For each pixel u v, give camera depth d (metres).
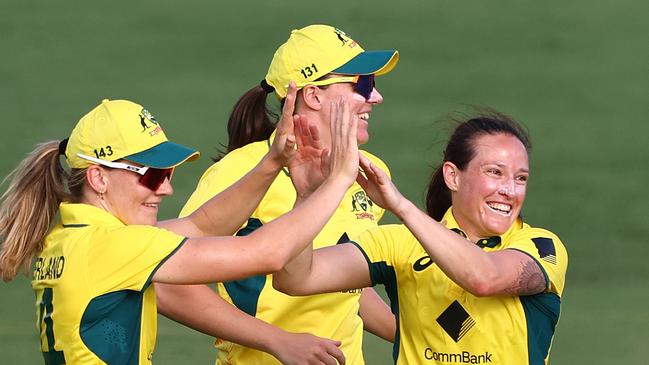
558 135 72.19
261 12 99.88
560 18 97.88
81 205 20.06
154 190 20.41
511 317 20.06
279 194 23.09
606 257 50.91
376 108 75.50
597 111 77.19
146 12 99.50
